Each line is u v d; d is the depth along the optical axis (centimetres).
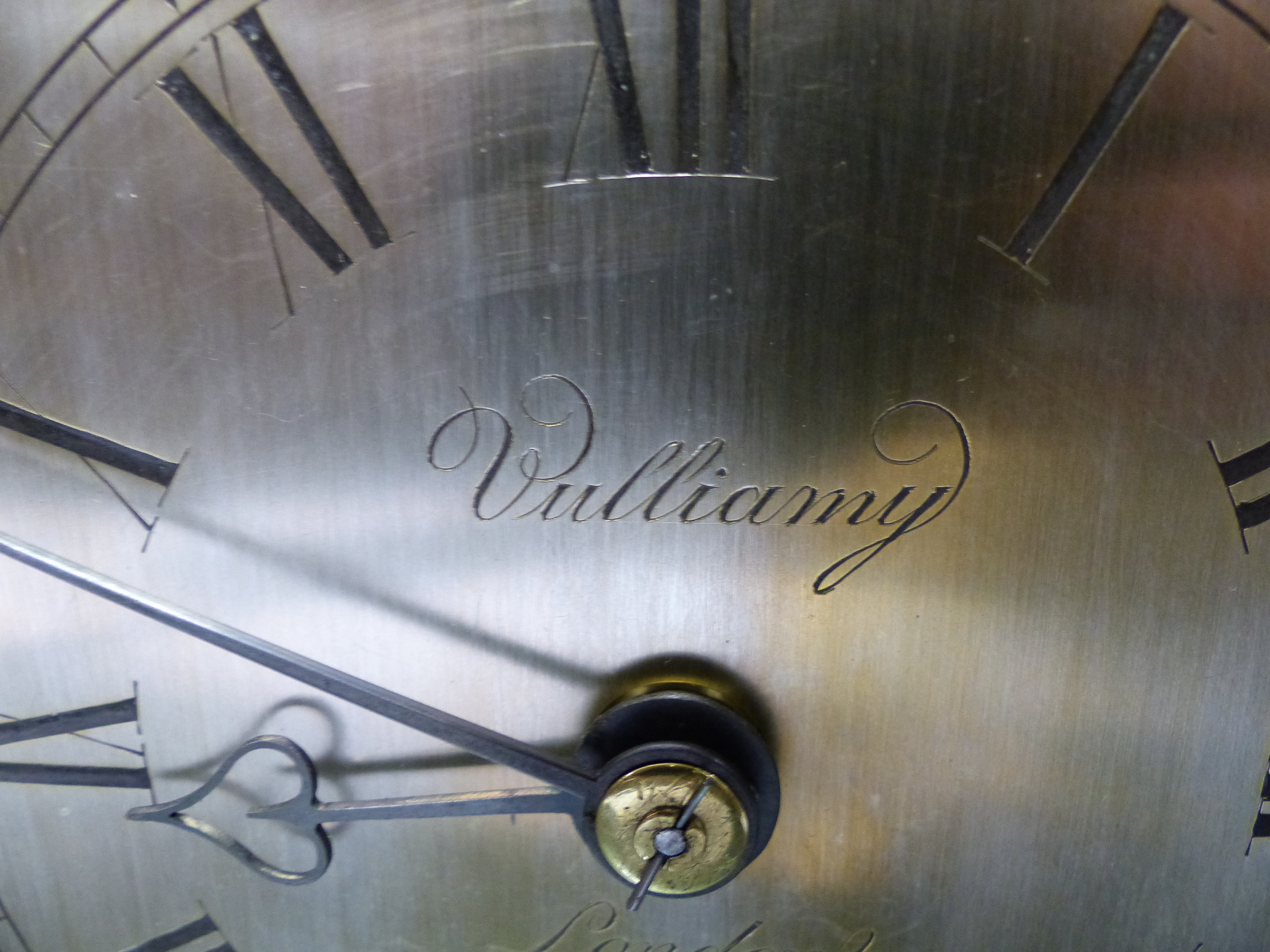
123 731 10
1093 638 9
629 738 9
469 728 9
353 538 9
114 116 8
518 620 9
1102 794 10
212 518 9
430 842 10
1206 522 9
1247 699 9
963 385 9
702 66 8
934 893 10
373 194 8
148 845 10
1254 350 8
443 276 9
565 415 9
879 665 9
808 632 9
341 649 9
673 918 10
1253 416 9
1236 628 9
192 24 8
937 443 9
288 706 10
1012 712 9
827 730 10
